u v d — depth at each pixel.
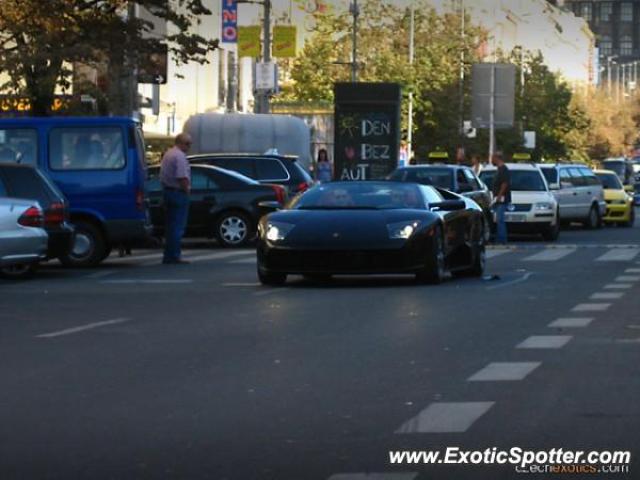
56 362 14.41
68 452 9.85
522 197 44.62
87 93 48.19
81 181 30.42
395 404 11.66
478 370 13.58
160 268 29.88
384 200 25.12
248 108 98.69
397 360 14.32
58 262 32.19
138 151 30.62
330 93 96.62
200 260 32.91
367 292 22.78
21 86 48.00
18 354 15.06
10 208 25.03
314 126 66.12
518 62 109.31
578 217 54.44
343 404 11.66
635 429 10.50
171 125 79.75
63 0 47.44
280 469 9.23
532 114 106.88
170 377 13.27
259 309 19.97
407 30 104.38
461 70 100.94
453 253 25.39
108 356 14.83
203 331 17.11
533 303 20.67
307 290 23.38
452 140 96.88
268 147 52.44
